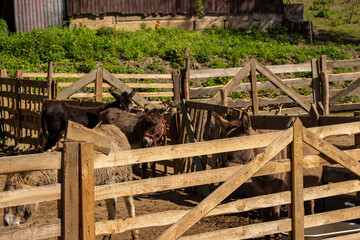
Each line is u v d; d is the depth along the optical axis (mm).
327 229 4973
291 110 14594
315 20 31719
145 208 6938
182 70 12633
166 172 8938
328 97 12938
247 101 13945
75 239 3355
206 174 3939
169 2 24859
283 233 4531
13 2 21281
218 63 18547
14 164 3109
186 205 7137
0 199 3072
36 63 16734
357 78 13344
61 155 3322
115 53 18250
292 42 24062
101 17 23406
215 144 4008
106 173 4801
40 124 10953
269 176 5043
